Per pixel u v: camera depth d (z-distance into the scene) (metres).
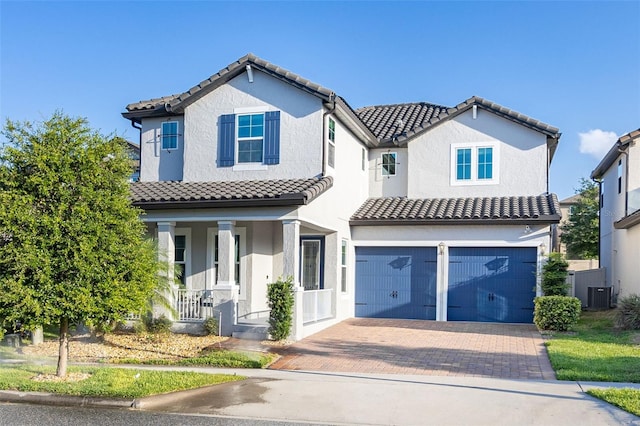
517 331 16.81
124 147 10.93
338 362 12.17
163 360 12.23
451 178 21.16
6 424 7.77
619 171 22.89
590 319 18.88
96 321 9.85
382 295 20.30
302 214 15.09
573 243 35.06
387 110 25.50
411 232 19.94
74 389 9.21
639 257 19.14
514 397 9.03
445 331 16.81
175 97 19.19
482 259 19.33
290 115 16.91
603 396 8.80
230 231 15.45
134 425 7.75
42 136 9.96
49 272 9.41
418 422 7.88
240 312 17.31
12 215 9.34
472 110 20.97
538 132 20.33
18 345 14.12
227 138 17.39
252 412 8.37
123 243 10.20
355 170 20.67
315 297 16.88
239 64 17.12
